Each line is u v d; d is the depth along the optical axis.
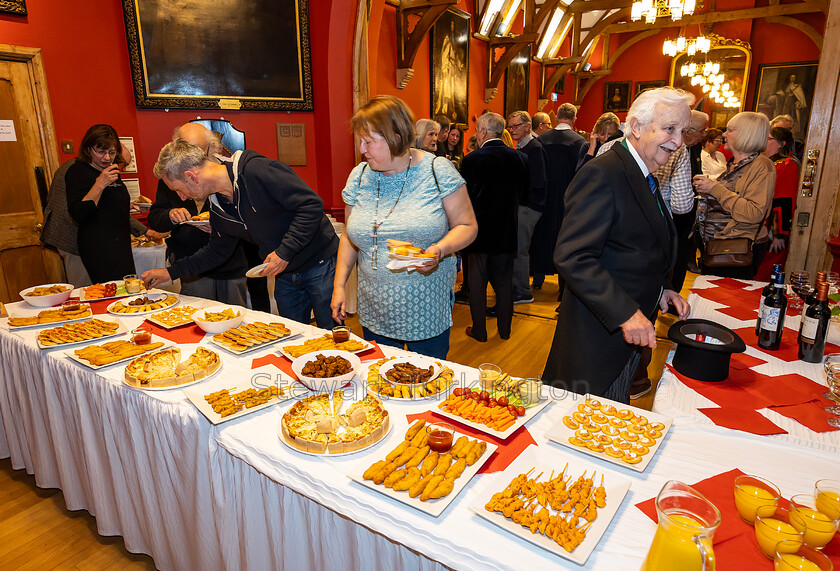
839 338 1.58
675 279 2.97
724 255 2.41
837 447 1.04
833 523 0.74
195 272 2.15
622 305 1.29
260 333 1.72
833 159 2.69
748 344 1.58
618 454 1.02
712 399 1.24
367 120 1.47
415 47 5.59
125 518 1.64
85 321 1.92
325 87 4.50
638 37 11.62
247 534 1.25
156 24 3.79
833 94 2.63
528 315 4.22
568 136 4.34
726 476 0.96
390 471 0.97
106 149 2.64
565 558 0.77
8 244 3.38
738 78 10.38
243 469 1.21
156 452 1.40
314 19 4.38
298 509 1.13
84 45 3.52
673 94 1.26
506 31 7.90
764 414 1.17
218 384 1.41
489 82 7.76
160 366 1.49
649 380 2.82
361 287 1.76
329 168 4.70
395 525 0.89
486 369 1.31
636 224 1.35
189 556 1.49
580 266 1.33
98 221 2.74
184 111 4.07
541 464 1.00
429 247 1.52
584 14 11.16
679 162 2.08
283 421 1.15
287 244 1.85
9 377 1.93
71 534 1.84
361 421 1.14
